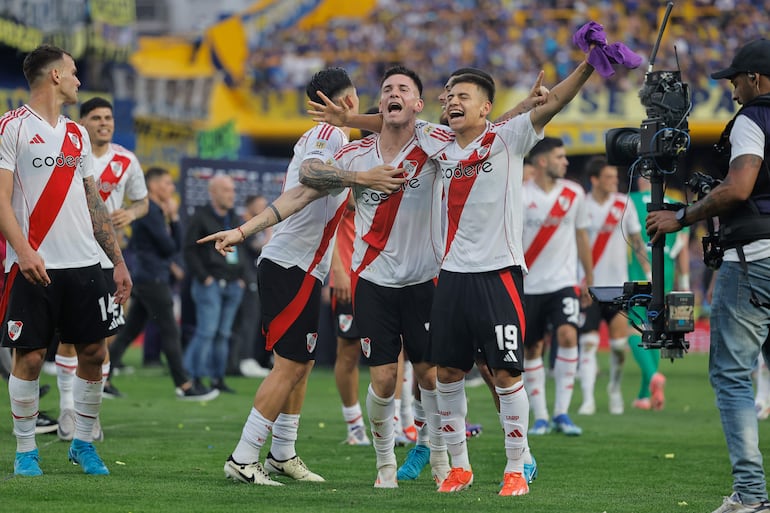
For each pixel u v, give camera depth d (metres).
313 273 11.75
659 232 9.96
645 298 10.42
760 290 9.58
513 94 50.81
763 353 10.33
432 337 11.23
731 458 9.66
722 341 9.70
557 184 17.83
